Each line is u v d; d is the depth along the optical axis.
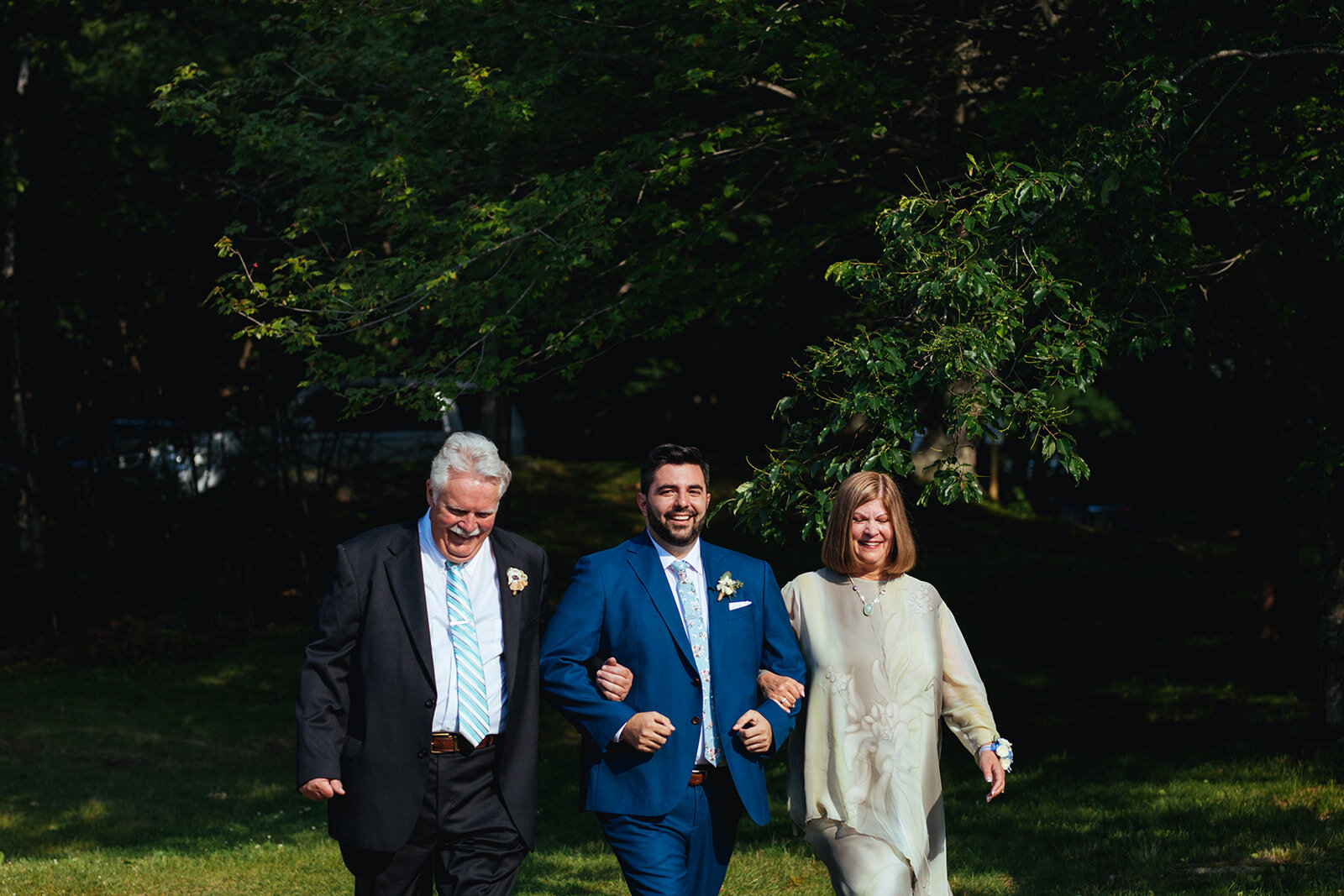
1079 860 7.02
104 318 17.98
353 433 20.25
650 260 9.15
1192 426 15.86
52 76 16.38
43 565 17.33
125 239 16.80
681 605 3.93
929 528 23.69
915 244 5.18
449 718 3.86
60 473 18.12
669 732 3.73
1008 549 22.95
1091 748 11.11
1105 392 24.11
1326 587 10.38
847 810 3.82
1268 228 8.25
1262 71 6.39
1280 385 12.97
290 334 8.72
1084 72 8.44
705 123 9.48
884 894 3.69
